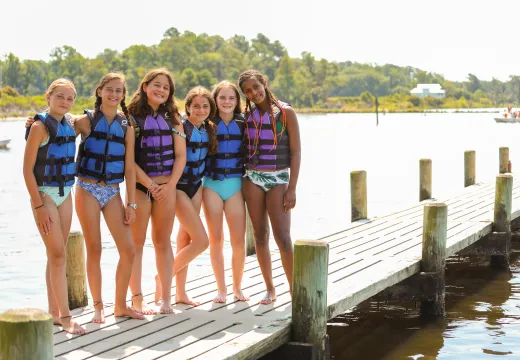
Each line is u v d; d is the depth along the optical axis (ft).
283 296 23.25
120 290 20.47
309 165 98.84
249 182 22.25
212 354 17.65
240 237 22.56
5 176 86.69
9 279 35.19
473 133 192.75
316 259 19.86
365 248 30.83
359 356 24.77
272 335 19.26
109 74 19.76
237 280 22.80
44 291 33.17
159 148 20.57
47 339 13.07
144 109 20.63
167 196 20.72
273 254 29.96
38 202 18.60
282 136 22.11
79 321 20.31
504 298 32.12
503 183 36.73
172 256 21.33
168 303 21.26
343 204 61.57
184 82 452.76
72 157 19.19
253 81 21.71
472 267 38.17
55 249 18.99
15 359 12.85
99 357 17.40
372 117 402.93
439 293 28.76
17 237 46.19
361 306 30.63
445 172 87.30
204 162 22.06
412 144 146.20
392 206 59.52
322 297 20.11
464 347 25.58
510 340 26.30
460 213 40.06
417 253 29.86
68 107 18.88
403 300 28.86
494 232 36.94
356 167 95.30
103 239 43.86
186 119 21.72
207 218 22.36
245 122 22.25
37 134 18.44
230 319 20.70
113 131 19.71
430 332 27.27
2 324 12.88
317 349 20.08
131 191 20.16
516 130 209.87
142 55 494.59
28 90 467.52
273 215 22.25
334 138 173.37
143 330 19.58
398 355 24.84
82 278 22.15
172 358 17.37
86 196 19.72
